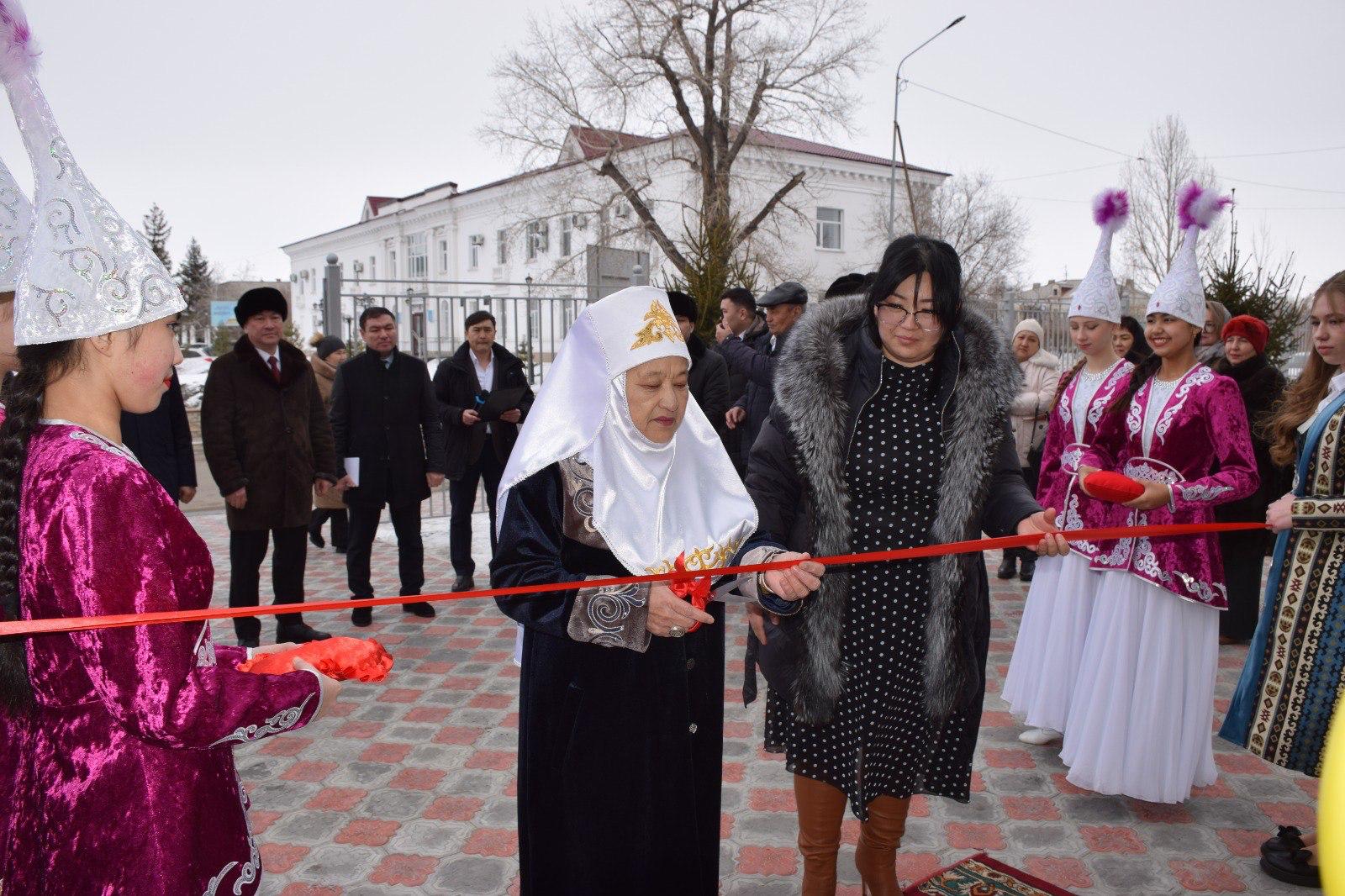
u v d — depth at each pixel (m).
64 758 1.48
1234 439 3.16
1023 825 3.30
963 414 2.38
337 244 48.50
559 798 2.05
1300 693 2.88
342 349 8.10
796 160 30.95
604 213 23.81
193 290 62.94
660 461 2.16
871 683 2.45
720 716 2.21
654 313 2.09
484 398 6.38
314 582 6.91
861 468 2.43
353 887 2.91
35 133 1.52
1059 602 3.75
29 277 1.51
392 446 5.73
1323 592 2.85
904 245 2.32
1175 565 3.25
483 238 36.09
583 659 2.04
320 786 3.61
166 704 1.39
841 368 2.44
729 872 3.00
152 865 1.48
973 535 2.39
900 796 2.53
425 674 4.89
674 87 22.78
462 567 6.53
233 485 4.98
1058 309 14.97
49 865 1.47
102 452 1.48
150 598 1.43
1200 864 3.05
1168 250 26.70
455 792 3.56
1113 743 3.33
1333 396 2.86
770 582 2.11
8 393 1.55
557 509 2.09
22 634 1.34
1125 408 3.54
